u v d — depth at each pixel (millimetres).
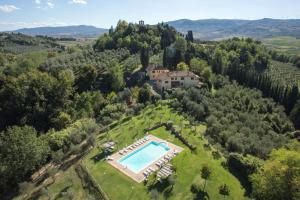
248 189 48000
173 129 68500
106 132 70188
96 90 113688
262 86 115375
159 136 66688
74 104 98438
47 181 52969
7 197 51688
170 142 63531
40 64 137875
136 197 45344
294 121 92125
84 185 50156
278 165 43969
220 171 51406
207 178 47625
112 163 55250
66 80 104375
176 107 83875
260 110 91875
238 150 60438
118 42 179125
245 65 146125
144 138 65312
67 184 51031
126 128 71000
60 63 137875
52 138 64500
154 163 55219
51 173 52938
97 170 53250
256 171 49375
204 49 158375
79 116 85938
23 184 49562
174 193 45750
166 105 86562
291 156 43781
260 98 103938
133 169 53344
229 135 66125
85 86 113812
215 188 46844
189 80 109750
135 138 65938
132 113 79438
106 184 49219
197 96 88812
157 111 81125
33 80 99312
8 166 52562
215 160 55438
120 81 113625
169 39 171625
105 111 81875
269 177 43875
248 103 92812
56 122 83625
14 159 53688
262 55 170125
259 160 53156
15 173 53625
